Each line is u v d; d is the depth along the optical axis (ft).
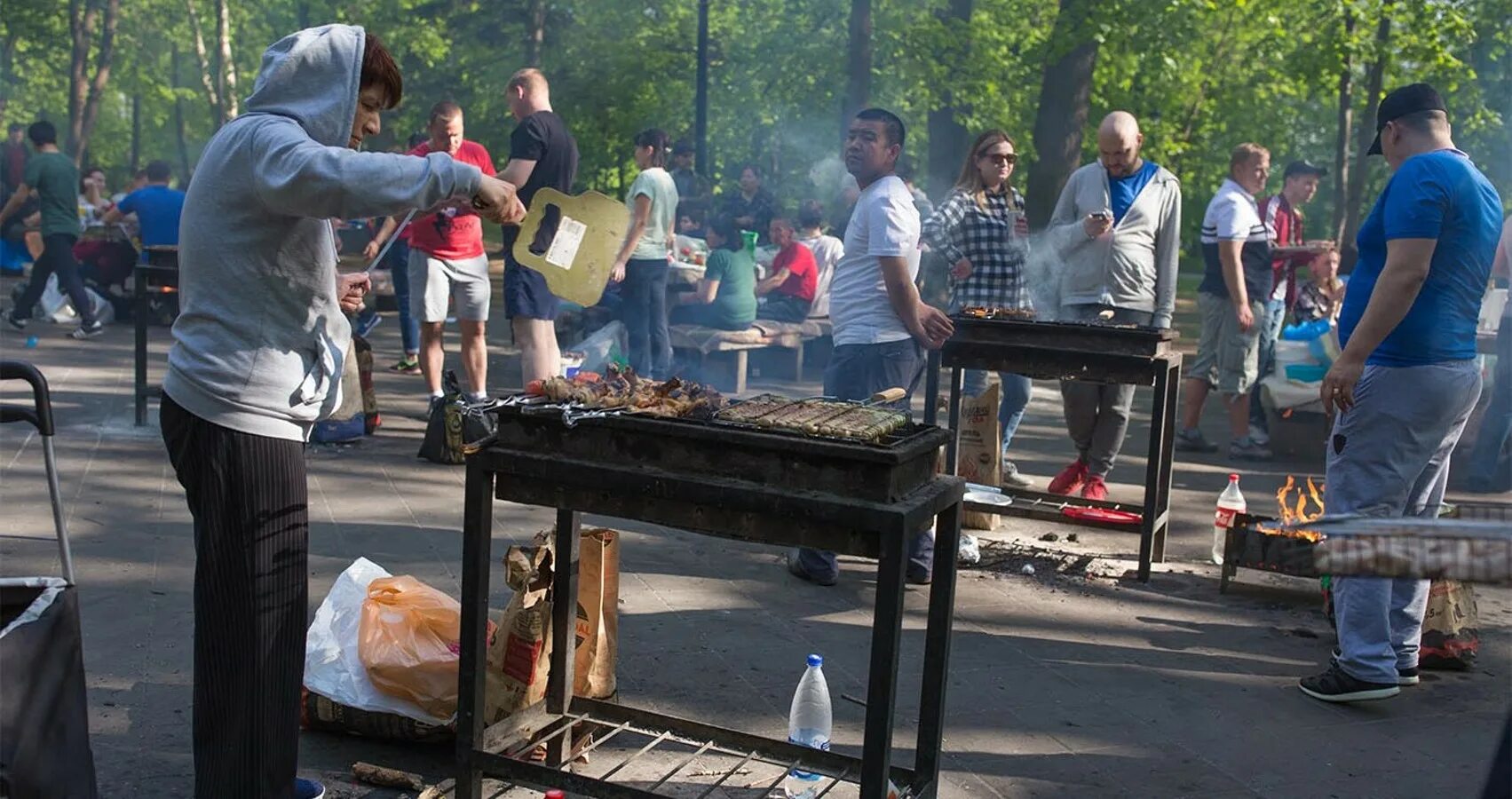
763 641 14.89
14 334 37.29
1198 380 27.94
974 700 13.51
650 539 19.12
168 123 146.61
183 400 9.12
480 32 88.79
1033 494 19.94
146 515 18.75
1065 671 14.51
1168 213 22.13
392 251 32.91
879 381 17.11
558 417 9.61
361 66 9.13
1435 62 53.62
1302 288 31.27
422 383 31.71
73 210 37.24
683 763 10.59
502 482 9.98
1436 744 12.86
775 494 8.99
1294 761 12.35
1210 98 74.79
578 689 11.68
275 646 9.39
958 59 55.52
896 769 10.43
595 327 34.01
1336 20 54.54
